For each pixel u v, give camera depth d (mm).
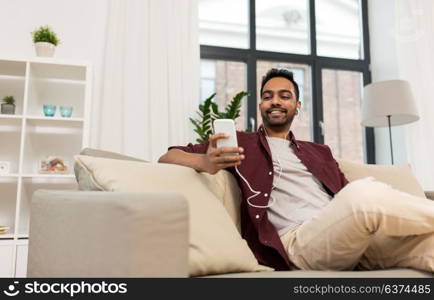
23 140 2137
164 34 2805
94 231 693
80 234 729
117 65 2674
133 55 2709
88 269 693
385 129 3447
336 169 1586
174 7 2838
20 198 2088
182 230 653
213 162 1101
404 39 3273
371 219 921
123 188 941
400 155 3268
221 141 1104
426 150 3113
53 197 854
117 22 2719
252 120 3225
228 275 905
